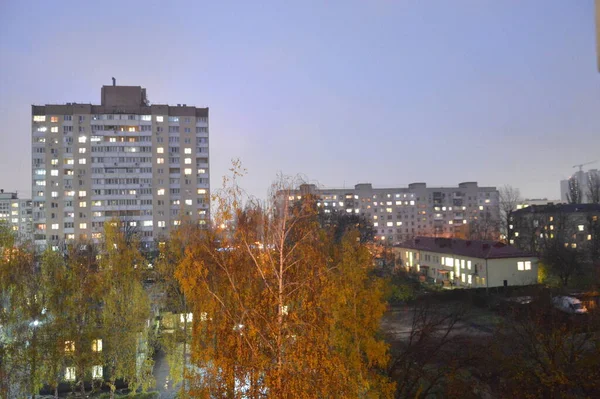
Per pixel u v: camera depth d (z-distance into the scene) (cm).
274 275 1644
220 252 1670
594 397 2256
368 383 2053
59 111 8769
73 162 8762
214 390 1583
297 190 1755
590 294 3438
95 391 3206
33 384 2633
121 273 3005
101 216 8756
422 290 5628
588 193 12094
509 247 5747
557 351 2406
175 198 9075
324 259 1773
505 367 2464
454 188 13388
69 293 2827
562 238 7112
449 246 6719
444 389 2520
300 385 1529
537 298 3653
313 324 1619
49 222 8644
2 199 15238
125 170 8894
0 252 2714
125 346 2936
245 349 1574
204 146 9250
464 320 4034
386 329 3712
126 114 8944
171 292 3091
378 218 13050
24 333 2702
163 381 3459
